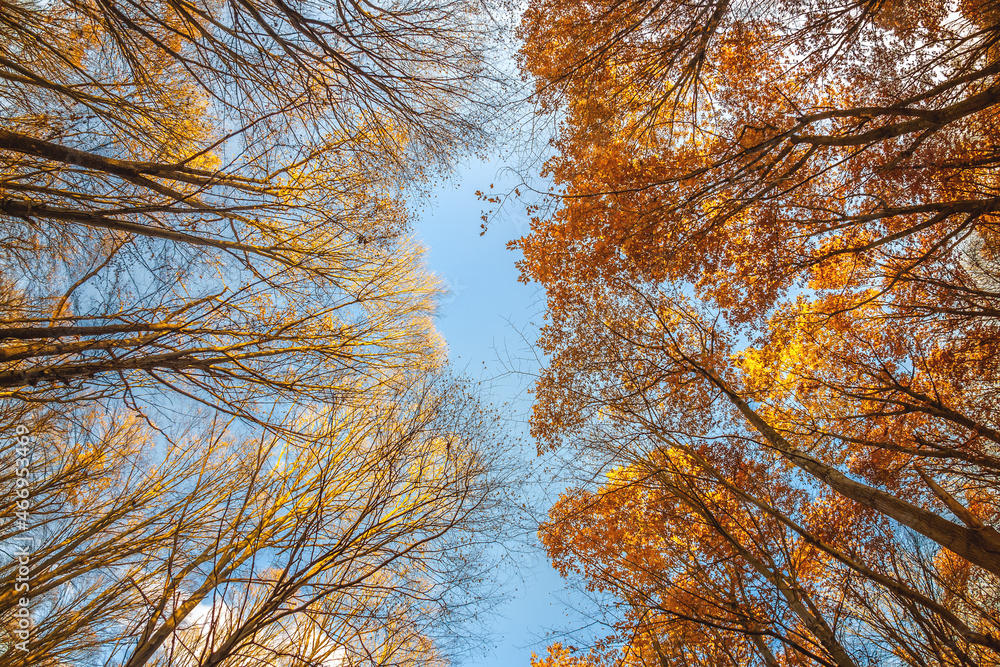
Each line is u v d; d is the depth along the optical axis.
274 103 6.28
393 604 5.40
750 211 7.79
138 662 3.79
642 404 7.83
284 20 5.60
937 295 7.51
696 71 6.85
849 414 8.15
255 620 4.11
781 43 6.83
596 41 6.93
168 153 6.37
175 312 6.25
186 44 6.45
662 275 8.16
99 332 5.38
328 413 7.16
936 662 4.84
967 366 7.51
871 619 5.62
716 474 6.14
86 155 5.34
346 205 7.79
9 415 5.38
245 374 6.70
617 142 8.17
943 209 5.43
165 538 5.27
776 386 8.91
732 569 6.66
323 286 8.08
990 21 5.84
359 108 6.84
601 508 8.16
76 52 6.07
